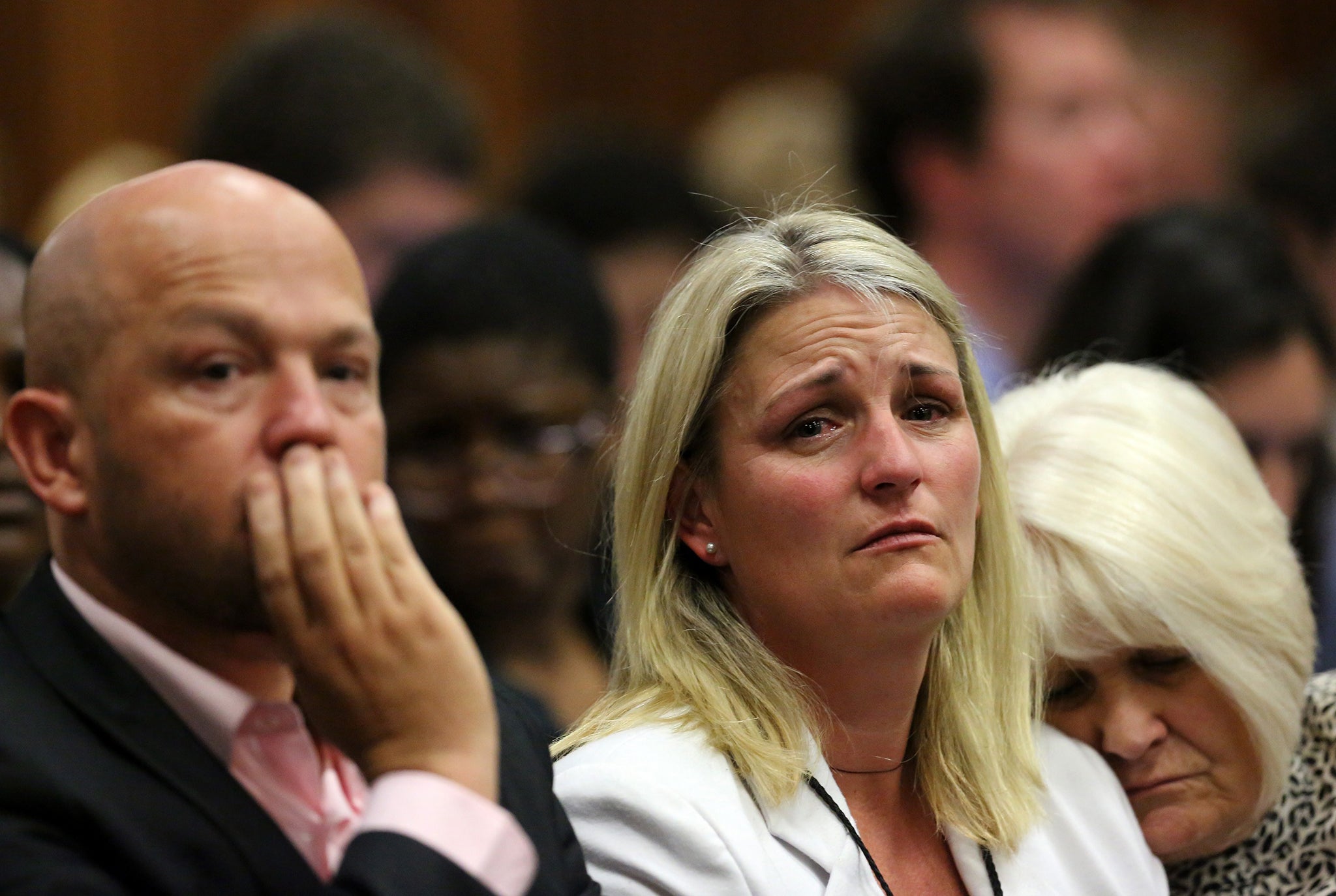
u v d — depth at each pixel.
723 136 22.92
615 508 9.27
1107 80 18.20
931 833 9.34
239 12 24.02
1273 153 19.98
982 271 18.22
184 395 6.48
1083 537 9.22
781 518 8.49
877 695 8.81
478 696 6.66
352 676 6.54
